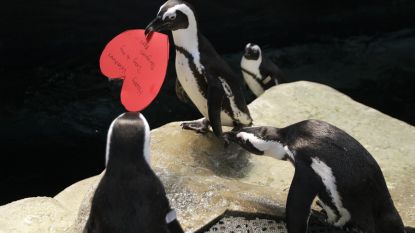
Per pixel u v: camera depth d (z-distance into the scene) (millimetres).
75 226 3367
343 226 3275
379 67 7879
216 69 3650
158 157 3729
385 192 3191
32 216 3596
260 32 9070
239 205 3367
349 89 7305
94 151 5762
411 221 3367
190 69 3641
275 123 4172
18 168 5434
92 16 9008
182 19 3521
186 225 3281
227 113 3812
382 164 3826
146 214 2738
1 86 7133
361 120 4219
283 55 8398
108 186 2758
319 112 4289
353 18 9469
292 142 3260
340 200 3146
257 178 3744
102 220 2756
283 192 3523
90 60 7938
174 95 6918
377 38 8805
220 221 3340
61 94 6984
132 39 2920
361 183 3129
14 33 8430
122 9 9227
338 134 3223
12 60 7852
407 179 3691
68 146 5840
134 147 2760
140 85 2871
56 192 5082
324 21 9398
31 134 6043
